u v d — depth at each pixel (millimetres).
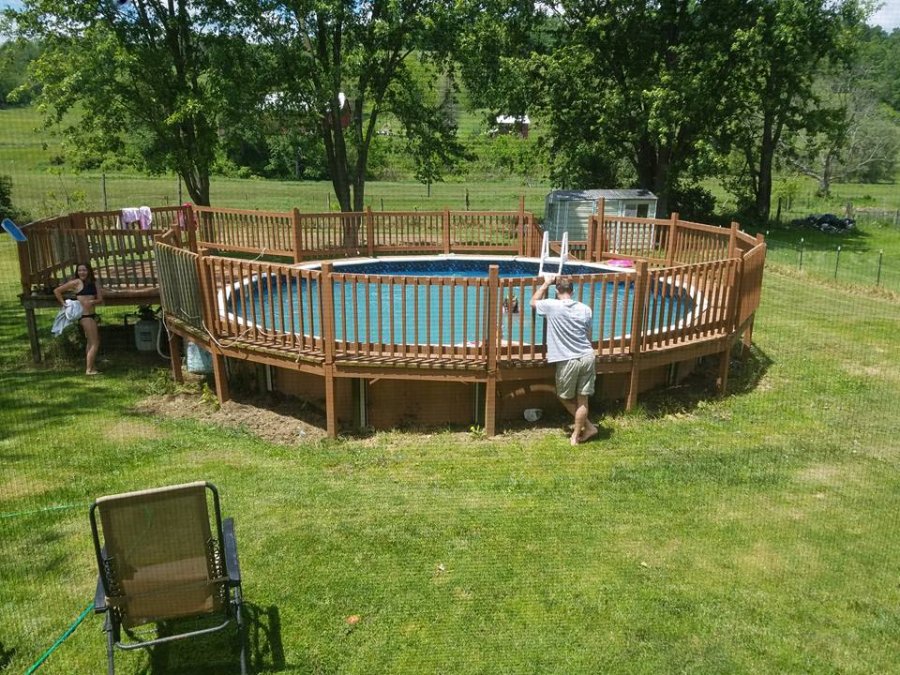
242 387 8484
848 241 26641
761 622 4289
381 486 6051
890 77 41219
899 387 8812
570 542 5156
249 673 3896
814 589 4602
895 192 44562
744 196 32656
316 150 22078
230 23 19734
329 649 4078
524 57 26047
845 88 40375
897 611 4387
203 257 7668
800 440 7066
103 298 9812
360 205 22562
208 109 18703
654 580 4695
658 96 22672
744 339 9812
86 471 6402
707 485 6055
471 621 4309
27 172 33562
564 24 26125
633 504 5719
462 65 22359
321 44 20984
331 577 4742
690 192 30531
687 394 8375
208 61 19781
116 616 3693
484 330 6957
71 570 4855
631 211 23078
